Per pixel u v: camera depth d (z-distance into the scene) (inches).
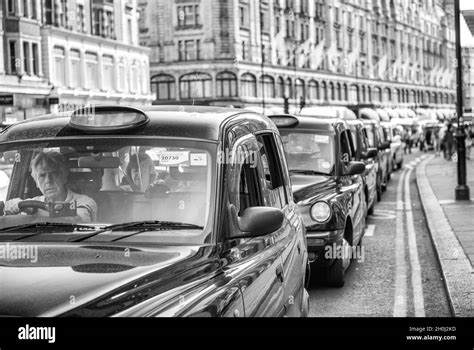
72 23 2246.6
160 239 152.8
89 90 2294.5
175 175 164.9
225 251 155.6
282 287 182.9
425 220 655.8
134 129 171.0
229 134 174.4
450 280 363.3
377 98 2566.4
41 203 167.6
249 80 3257.9
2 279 122.8
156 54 3289.9
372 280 396.5
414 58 2206.0
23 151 173.2
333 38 3154.5
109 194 166.4
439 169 1428.4
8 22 1956.2
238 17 3230.8
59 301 115.0
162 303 124.0
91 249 143.6
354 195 429.1
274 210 161.6
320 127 445.4
